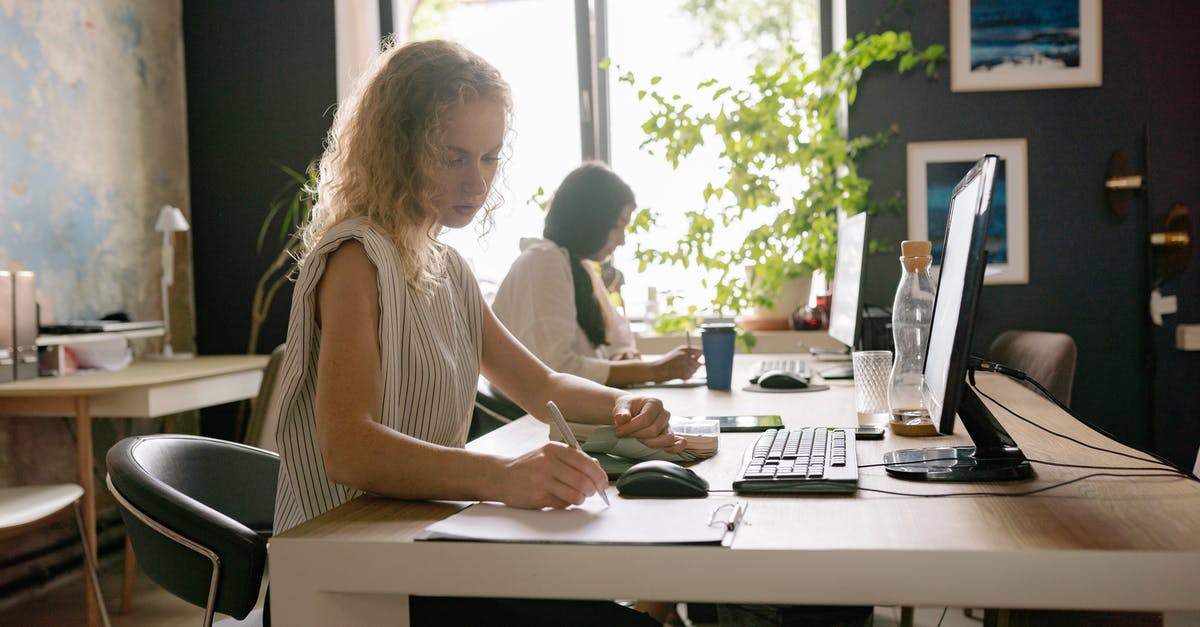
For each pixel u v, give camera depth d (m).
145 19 3.82
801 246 3.59
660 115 3.65
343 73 4.00
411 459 1.04
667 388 2.30
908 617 2.26
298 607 0.92
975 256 0.99
